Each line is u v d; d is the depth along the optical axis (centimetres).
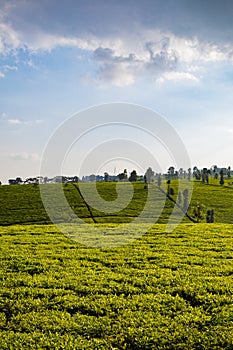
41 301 1544
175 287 1673
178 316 1395
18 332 1302
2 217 6881
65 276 1873
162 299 1546
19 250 2489
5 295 1619
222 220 7069
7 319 1409
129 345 1221
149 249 2541
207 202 8606
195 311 1434
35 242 2800
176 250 2494
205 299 1546
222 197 9300
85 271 1973
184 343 1218
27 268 2012
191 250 2484
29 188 9612
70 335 1277
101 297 1584
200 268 2009
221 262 2148
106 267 2061
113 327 1322
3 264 2098
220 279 1797
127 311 1439
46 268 2027
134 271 1952
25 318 1398
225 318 1369
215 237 3044
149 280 1791
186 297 1588
